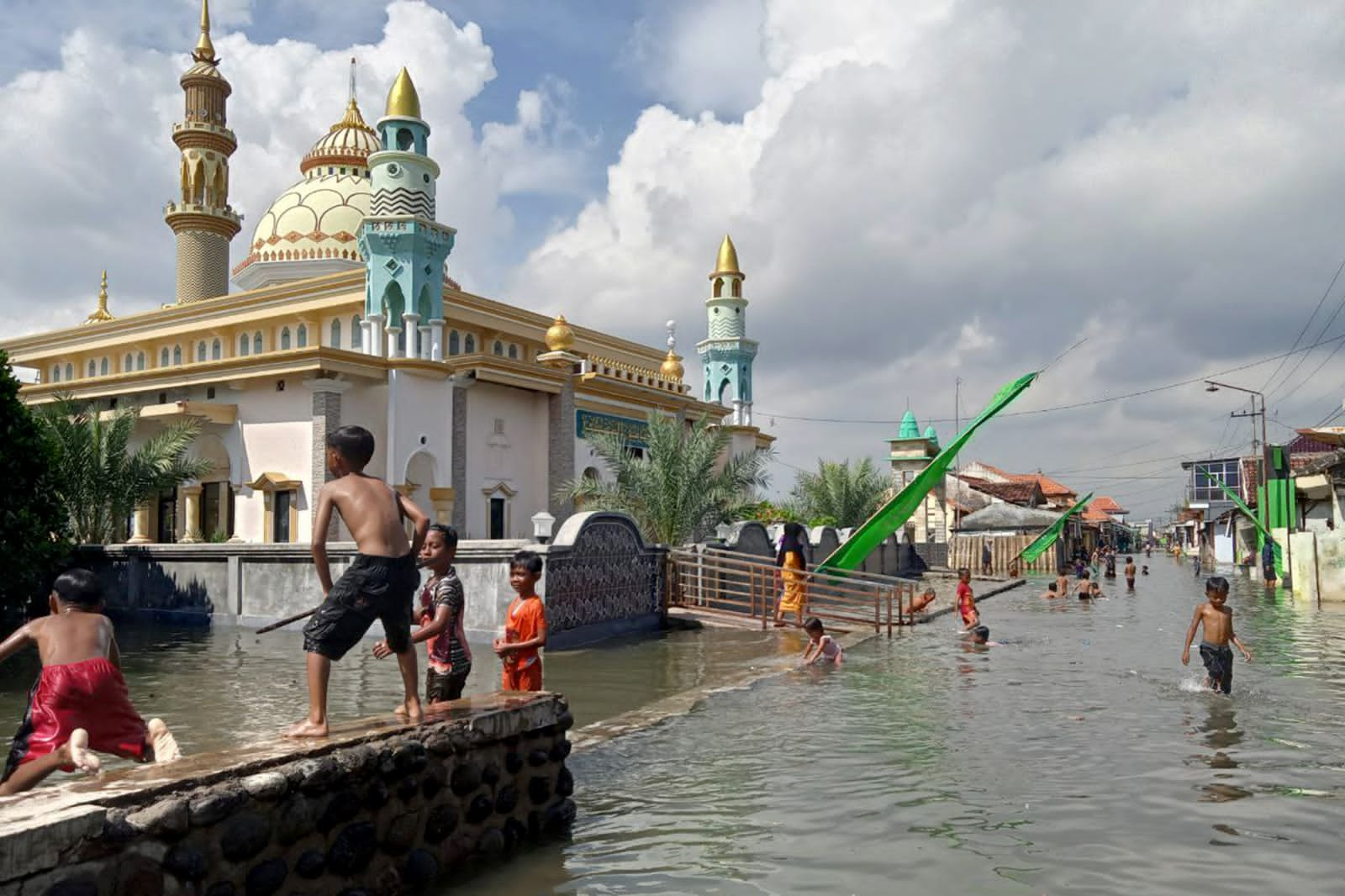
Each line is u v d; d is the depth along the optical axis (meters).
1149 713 9.58
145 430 29.98
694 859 5.36
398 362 27.03
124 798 3.65
